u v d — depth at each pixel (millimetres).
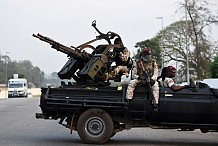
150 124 11781
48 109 12125
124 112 11641
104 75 12281
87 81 12445
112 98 11727
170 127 11711
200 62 46750
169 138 13703
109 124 11695
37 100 46438
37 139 13016
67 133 14734
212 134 15008
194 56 49375
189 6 45281
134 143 12266
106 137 11734
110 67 12477
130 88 11516
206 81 19266
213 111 11234
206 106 11242
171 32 61875
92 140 11773
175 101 11312
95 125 11797
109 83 12477
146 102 11484
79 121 11828
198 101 11273
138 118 11695
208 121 11344
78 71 12719
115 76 12391
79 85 12484
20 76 72188
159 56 60562
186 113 11305
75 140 12781
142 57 11641
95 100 11797
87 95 11945
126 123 11906
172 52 60906
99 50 12797
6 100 46594
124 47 12625
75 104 11875
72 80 13031
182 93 11375
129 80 12023
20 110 27734
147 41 59594
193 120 11367
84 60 12672
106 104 11703
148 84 11375
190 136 14344
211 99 11305
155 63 11609
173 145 12023
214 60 46938
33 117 21766
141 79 11430
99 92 11891
